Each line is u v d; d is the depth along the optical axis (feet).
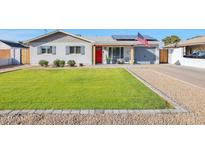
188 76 52.90
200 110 23.06
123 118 20.66
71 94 29.78
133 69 71.56
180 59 99.60
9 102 25.45
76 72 61.46
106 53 104.53
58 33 96.37
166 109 22.74
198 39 93.35
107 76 50.78
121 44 100.78
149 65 93.86
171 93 31.55
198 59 83.35
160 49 111.45
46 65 88.33
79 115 21.22
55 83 40.09
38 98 27.40
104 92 31.12
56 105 24.14
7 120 20.21
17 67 83.15
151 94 29.71
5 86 36.86
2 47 106.01
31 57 97.04
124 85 37.37
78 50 97.45
